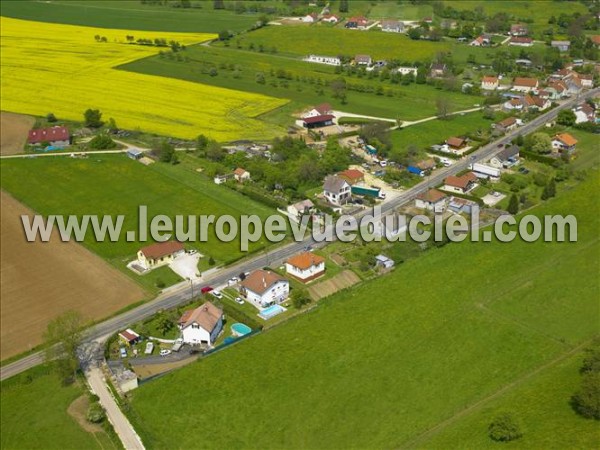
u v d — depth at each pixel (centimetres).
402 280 11294
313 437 7925
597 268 11388
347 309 10544
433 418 8138
